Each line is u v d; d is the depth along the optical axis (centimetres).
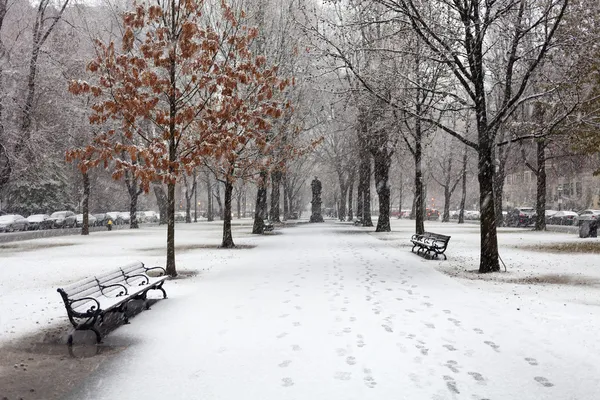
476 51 1374
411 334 704
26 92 2242
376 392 494
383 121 1711
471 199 7750
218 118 1298
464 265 1524
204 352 636
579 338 683
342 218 5875
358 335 700
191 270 1441
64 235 3453
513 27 1445
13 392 512
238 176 2089
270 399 479
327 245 2258
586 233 2558
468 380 528
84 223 3403
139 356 629
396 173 6050
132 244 2464
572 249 1956
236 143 1276
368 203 4231
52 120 2464
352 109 2473
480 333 709
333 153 5547
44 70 2267
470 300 942
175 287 1144
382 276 1257
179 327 767
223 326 765
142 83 1220
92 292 791
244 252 1967
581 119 1404
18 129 2125
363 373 549
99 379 548
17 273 1394
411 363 582
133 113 1220
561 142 2009
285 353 623
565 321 778
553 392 497
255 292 1042
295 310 863
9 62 2167
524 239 2539
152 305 941
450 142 4962
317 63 2030
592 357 603
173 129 1255
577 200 5559
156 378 546
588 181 5322
